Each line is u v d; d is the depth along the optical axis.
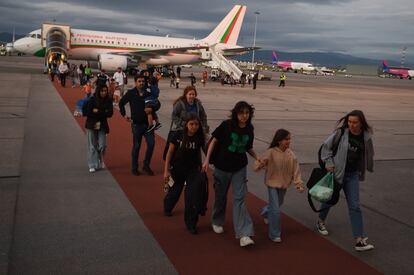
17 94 19.14
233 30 46.72
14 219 5.12
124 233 4.92
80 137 10.29
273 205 4.89
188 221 4.99
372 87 50.69
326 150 4.84
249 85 40.34
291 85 44.84
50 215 5.32
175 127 5.87
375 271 4.29
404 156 10.25
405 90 47.50
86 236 4.77
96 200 6.00
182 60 43.97
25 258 4.16
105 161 8.24
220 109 18.05
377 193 7.08
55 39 35.03
